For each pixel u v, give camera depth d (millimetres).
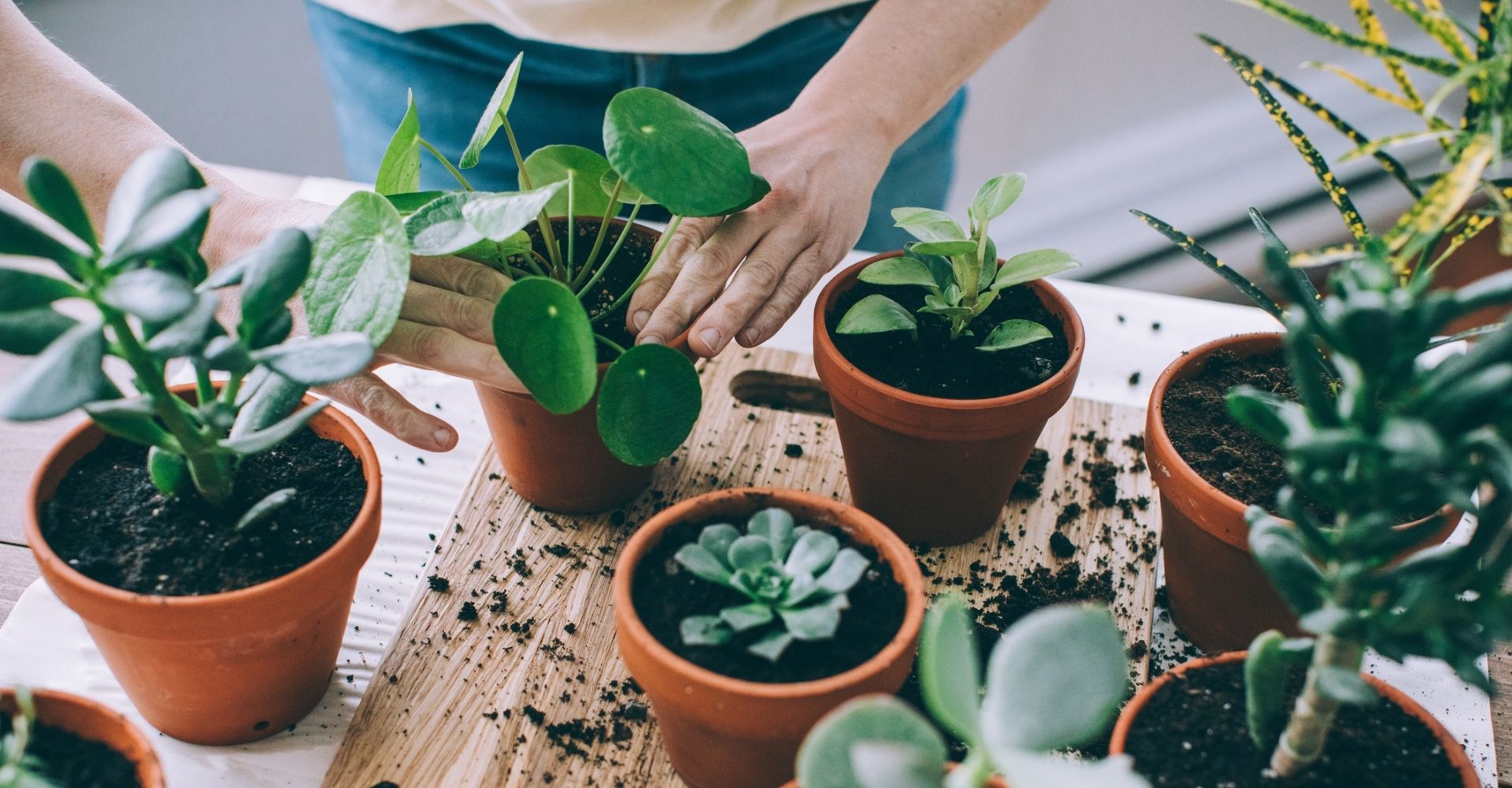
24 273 557
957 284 951
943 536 957
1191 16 1950
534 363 769
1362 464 524
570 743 799
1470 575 540
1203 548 823
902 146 1432
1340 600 568
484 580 915
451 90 1333
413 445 866
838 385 896
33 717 630
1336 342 499
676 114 802
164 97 2129
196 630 682
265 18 2061
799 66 1343
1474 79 586
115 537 739
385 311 701
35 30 959
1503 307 1486
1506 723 822
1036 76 2041
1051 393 873
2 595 882
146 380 646
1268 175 2088
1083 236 2152
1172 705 691
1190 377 931
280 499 723
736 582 684
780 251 936
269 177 1299
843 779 485
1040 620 491
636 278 1010
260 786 765
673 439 836
